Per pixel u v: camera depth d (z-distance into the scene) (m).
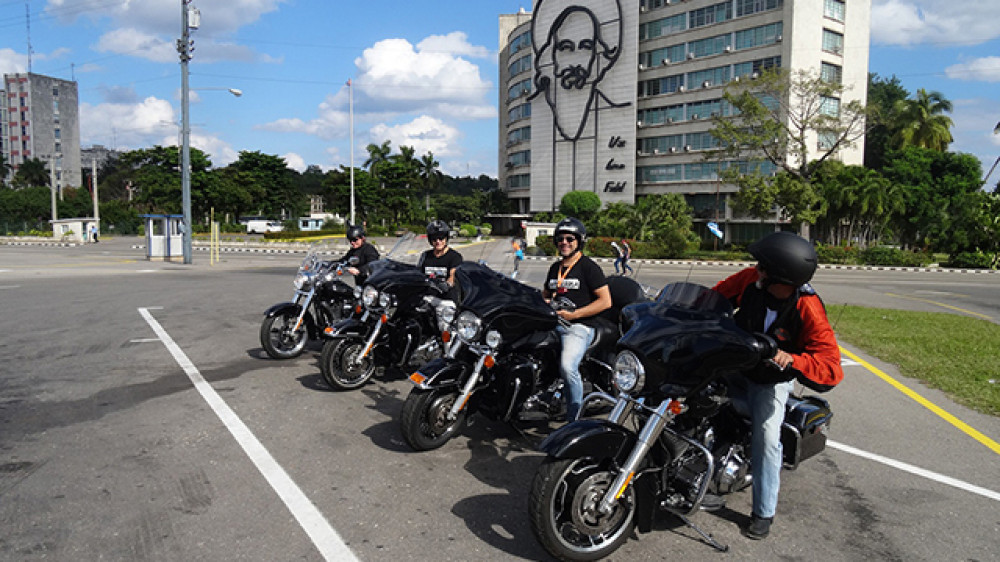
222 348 8.19
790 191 38.94
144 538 3.38
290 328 7.68
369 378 6.47
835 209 42.03
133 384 6.42
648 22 57.44
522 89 71.44
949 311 13.95
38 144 109.75
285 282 16.77
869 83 69.75
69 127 114.44
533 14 63.66
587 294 4.94
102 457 4.51
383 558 3.25
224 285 15.74
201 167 73.44
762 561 3.37
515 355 4.78
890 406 6.14
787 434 4.14
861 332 9.97
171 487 4.04
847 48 49.81
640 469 3.34
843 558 3.41
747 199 40.31
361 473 4.35
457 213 86.94
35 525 3.49
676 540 3.59
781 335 3.54
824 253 36.66
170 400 5.91
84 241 46.91
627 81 57.41
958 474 4.55
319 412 5.65
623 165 57.91
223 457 4.56
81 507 3.73
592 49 58.75
